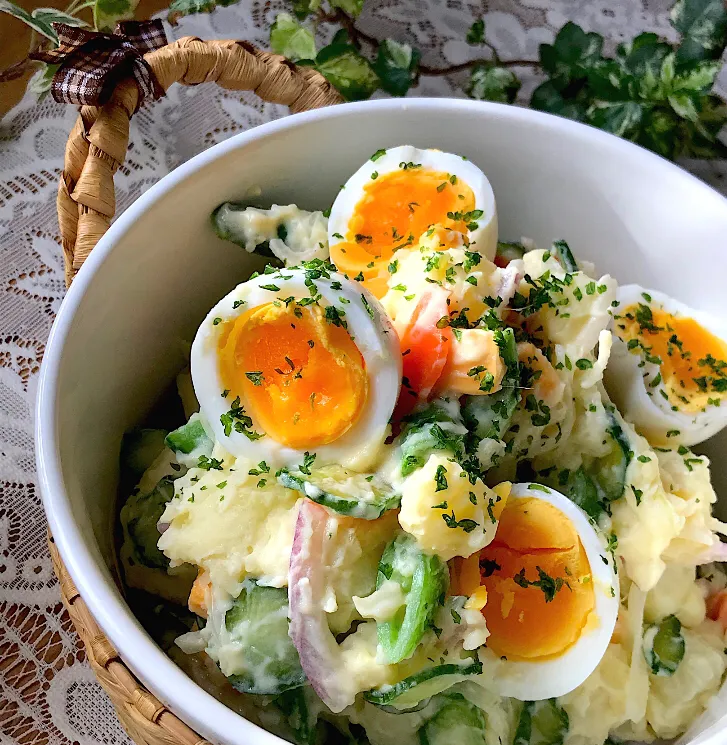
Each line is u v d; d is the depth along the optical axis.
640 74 0.28
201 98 0.30
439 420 0.18
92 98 0.20
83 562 0.16
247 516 0.18
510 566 0.19
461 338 0.19
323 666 0.17
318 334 0.18
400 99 0.23
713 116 0.28
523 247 0.24
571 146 0.23
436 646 0.17
